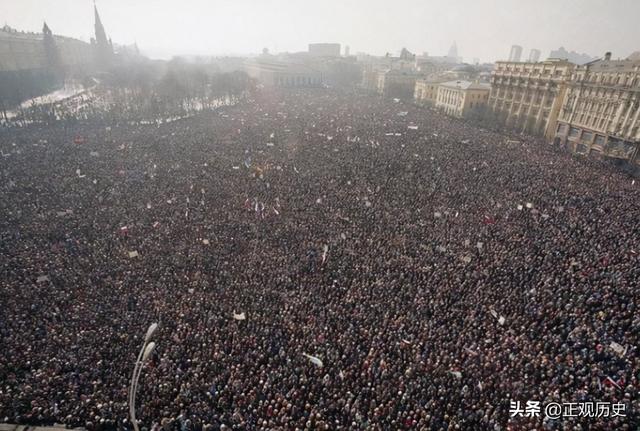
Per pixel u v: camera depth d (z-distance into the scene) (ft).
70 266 122.93
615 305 99.30
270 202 174.09
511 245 135.13
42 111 367.04
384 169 219.00
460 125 372.79
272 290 112.98
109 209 165.17
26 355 85.20
